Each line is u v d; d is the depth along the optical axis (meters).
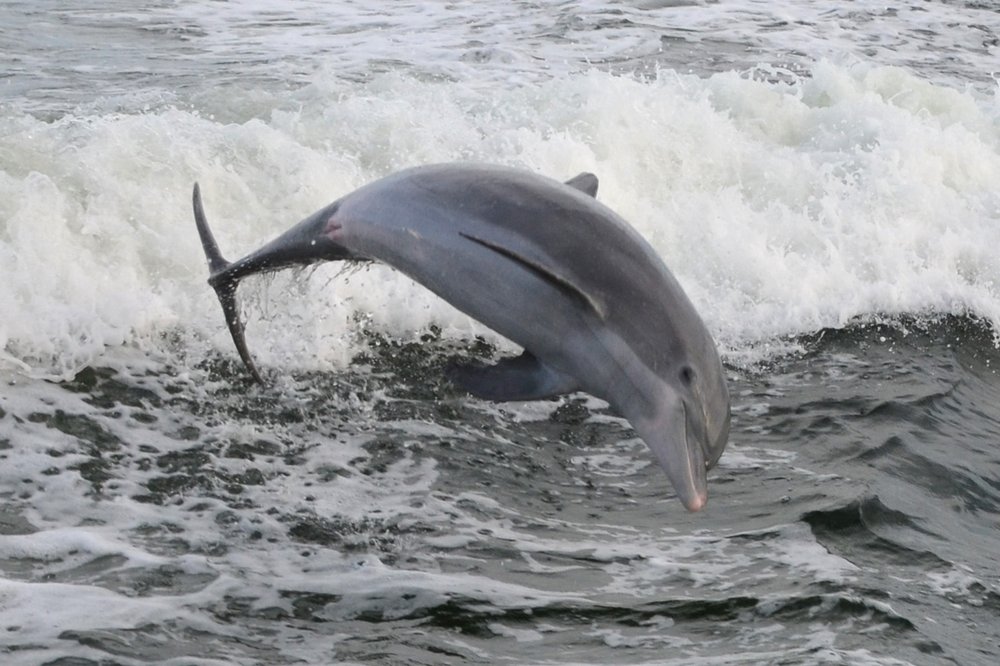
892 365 35.03
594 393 16.44
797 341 36.03
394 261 17.55
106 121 36.53
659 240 39.47
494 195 16.78
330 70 53.38
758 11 76.12
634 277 16.20
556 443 28.73
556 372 16.50
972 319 38.62
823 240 40.41
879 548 24.45
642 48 65.19
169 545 22.77
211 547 22.83
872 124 46.72
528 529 24.67
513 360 16.92
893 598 22.17
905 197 42.88
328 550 23.16
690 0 77.19
